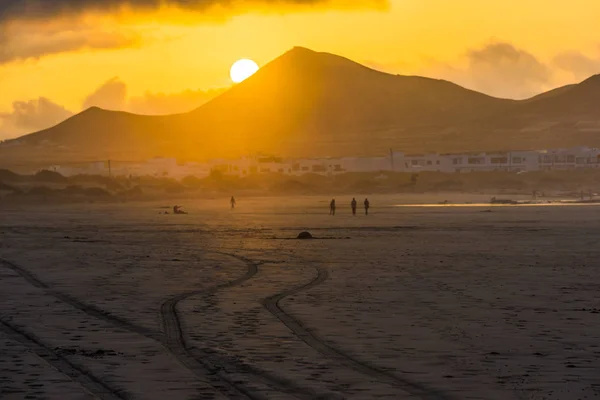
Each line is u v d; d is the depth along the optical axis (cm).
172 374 2548
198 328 3341
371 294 4400
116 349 2933
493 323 3453
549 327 3353
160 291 4566
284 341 3069
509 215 14625
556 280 5078
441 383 2447
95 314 3759
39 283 4972
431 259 6612
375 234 9931
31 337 3180
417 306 3950
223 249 7762
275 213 16300
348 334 3206
